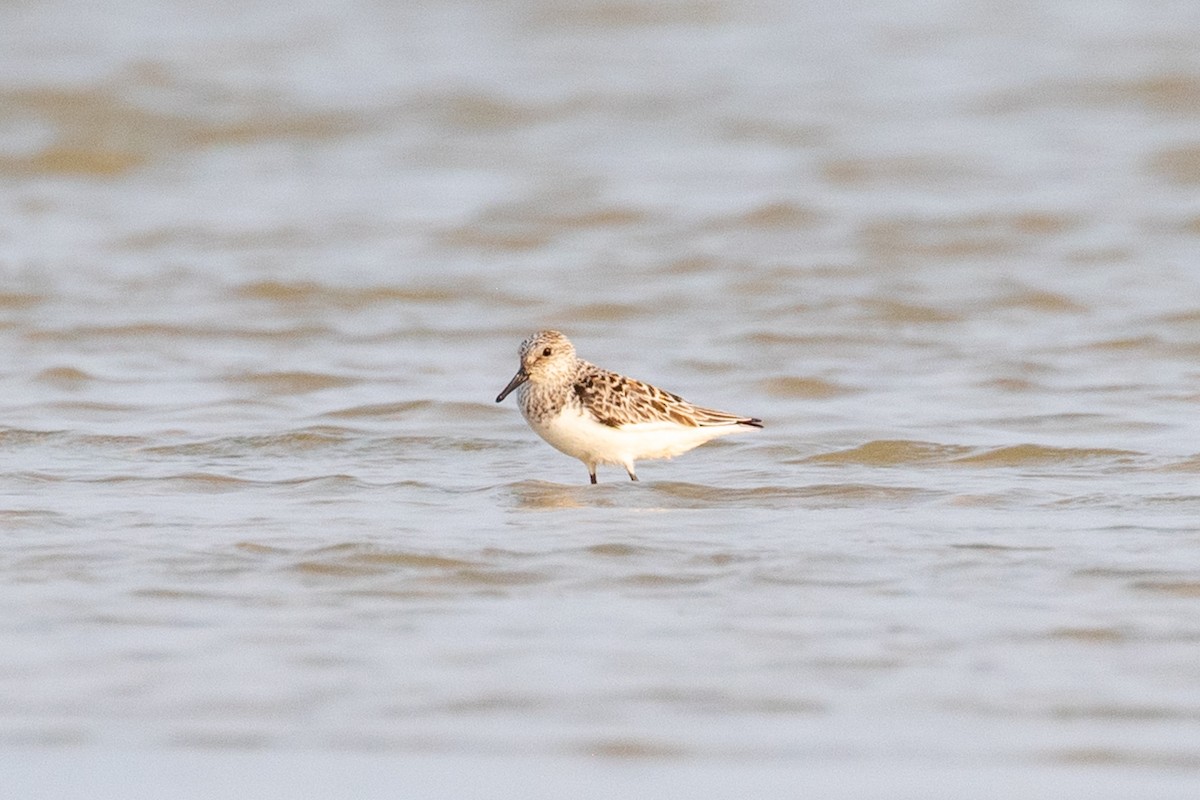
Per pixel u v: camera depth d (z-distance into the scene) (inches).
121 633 376.5
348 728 326.3
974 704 335.9
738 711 333.4
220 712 333.1
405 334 805.2
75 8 1830.7
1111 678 348.5
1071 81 1480.1
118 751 317.4
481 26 1779.0
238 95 1472.7
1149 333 778.2
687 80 1539.1
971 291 880.3
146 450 591.2
